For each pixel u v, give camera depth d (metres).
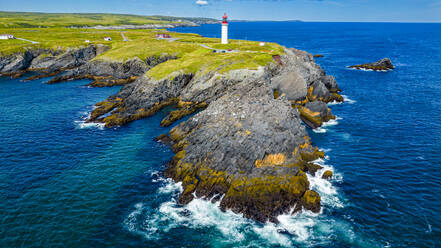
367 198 35.44
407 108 69.00
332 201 34.97
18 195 35.88
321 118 59.66
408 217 32.06
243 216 32.81
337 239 29.62
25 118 63.31
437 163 43.16
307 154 43.91
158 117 64.94
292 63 93.94
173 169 41.03
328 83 84.75
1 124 59.53
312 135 54.09
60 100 77.69
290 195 34.25
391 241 28.95
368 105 71.94
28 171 41.59
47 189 37.31
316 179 39.12
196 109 69.12
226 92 68.00
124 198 35.97
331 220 32.03
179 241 29.69
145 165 43.75
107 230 30.78
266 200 33.72
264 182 35.31
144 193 37.03
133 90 76.06
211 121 48.97
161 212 33.69
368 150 47.78
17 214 32.44
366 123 59.78
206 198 35.62
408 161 43.94
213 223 32.06
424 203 34.25
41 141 51.75
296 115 48.94
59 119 62.94
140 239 29.81
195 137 46.66
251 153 38.19
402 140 51.41
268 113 45.91
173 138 51.62
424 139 51.59
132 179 40.03
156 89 73.50
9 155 46.28
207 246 29.11
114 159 45.47
